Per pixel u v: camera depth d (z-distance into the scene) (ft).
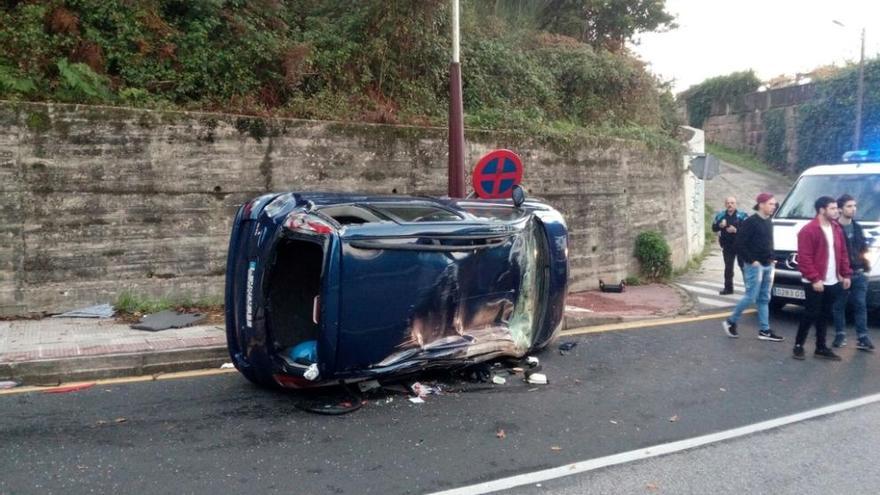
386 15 37.86
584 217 40.37
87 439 15.64
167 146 27.89
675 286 42.86
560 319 24.36
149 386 19.76
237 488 13.52
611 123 50.14
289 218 17.89
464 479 14.38
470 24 46.39
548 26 62.28
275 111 31.24
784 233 33.47
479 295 20.31
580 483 14.42
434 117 37.35
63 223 26.43
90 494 12.96
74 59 29.12
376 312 17.93
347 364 17.87
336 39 36.83
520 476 14.64
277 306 19.08
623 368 23.57
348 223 18.51
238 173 29.25
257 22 35.45
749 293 28.48
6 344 21.77
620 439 17.06
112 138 26.96
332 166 31.22
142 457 14.76
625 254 43.19
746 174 116.37
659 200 47.29
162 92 30.42
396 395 19.61
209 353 22.17
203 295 28.86
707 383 22.20
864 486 14.67
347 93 35.83
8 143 25.40
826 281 25.57
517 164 28.91
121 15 30.78
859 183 34.94
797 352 25.67
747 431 17.92
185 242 28.48
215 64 31.89
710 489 14.33
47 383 19.85
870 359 25.85
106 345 21.95
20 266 25.86
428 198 22.61
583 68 51.34
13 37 27.94
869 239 31.17
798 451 16.62
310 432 16.61
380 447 15.88
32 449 14.94
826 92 110.42
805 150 114.52
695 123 144.36
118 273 27.40
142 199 27.63
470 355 20.12
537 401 19.70
